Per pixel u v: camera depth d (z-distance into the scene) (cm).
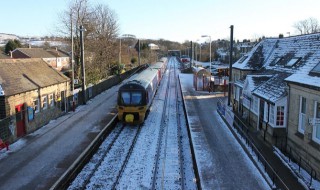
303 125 1659
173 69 9000
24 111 2139
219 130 2284
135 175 1570
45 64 2847
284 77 2103
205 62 11131
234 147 1902
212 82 4241
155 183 1479
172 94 4234
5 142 1867
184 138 2216
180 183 1482
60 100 2772
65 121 2555
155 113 2995
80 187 1438
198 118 2661
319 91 1438
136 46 11794
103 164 1723
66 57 7900
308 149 1546
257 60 2994
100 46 5353
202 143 1977
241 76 3066
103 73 5253
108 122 2500
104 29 6606
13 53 6638
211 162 1658
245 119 2505
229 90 3177
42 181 1443
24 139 2061
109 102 3422
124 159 1789
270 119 1931
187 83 5269
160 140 2142
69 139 2050
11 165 1627
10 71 2195
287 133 1819
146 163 1727
